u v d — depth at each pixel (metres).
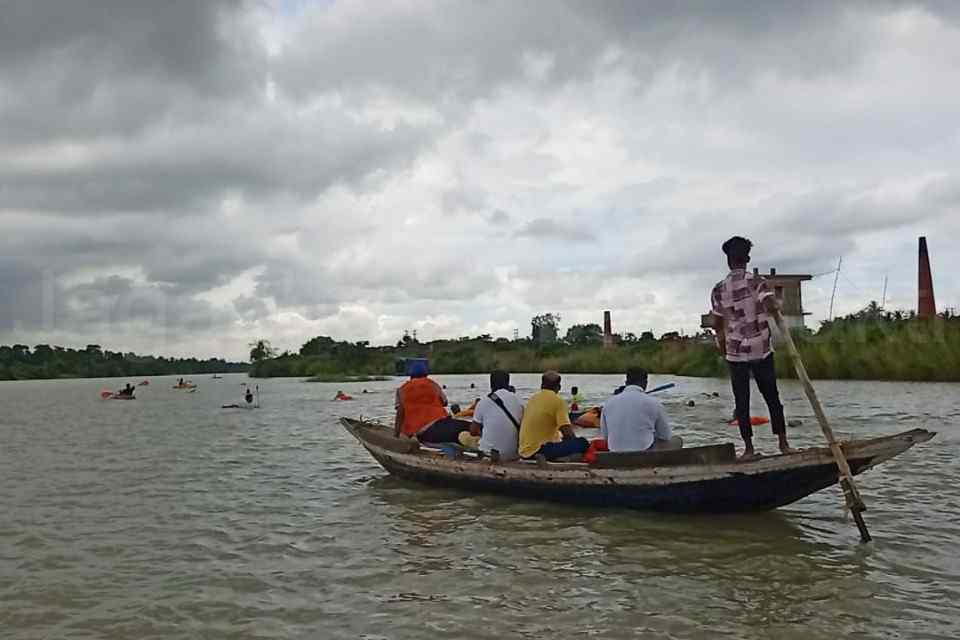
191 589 6.48
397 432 11.94
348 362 87.12
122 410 33.16
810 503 8.93
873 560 6.61
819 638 5.02
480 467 9.94
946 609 5.43
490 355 70.06
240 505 10.01
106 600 6.25
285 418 25.17
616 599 5.89
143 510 9.82
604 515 8.69
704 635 5.13
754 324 8.10
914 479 10.03
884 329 32.72
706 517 8.37
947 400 20.75
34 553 7.76
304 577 6.73
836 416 17.77
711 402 24.62
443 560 7.12
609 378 48.31
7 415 30.88
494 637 5.21
